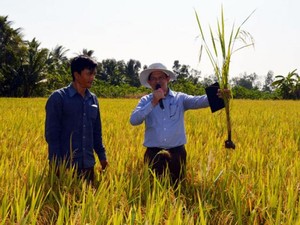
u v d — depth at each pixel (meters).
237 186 3.81
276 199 3.51
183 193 4.10
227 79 4.63
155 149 4.80
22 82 46.00
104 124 9.89
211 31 4.56
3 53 45.44
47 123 4.18
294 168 4.55
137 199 3.76
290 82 51.22
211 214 3.53
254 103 29.52
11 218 3.13
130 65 87.56
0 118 10.91
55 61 53.75
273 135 8.12
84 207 3.13
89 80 4.17
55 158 4.13
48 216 3.22
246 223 3.36
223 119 10.96
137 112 4.58
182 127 4.86
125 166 4.88
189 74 82.38
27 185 3.80
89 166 4.36
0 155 5.43
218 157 5.46
